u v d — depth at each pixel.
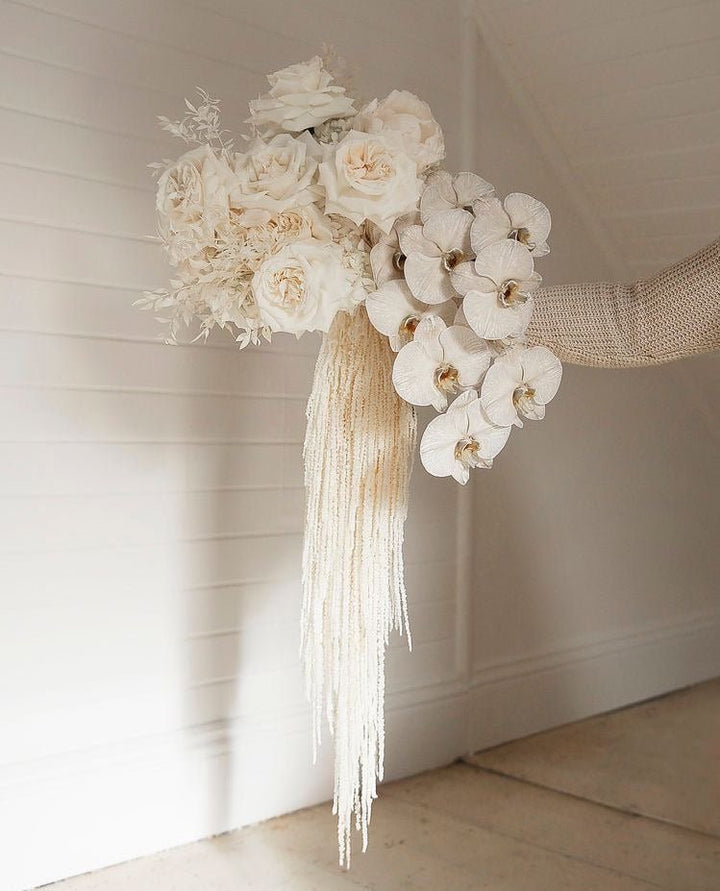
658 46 2.64
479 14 2.92
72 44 2.14
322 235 1.35
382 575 1.49
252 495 2.48
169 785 2.32
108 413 2.22
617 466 3.45
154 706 2.32
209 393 2.39
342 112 1.42
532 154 3.09
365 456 1.45
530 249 1.31
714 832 2.45
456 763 2.92
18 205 2.07
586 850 2.34
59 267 2.13
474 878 2.19
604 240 3.27
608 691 3.42
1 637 2.08
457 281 1.27
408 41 2.77
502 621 3.10
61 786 2.15
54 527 2.15
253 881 2.16
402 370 1.29
